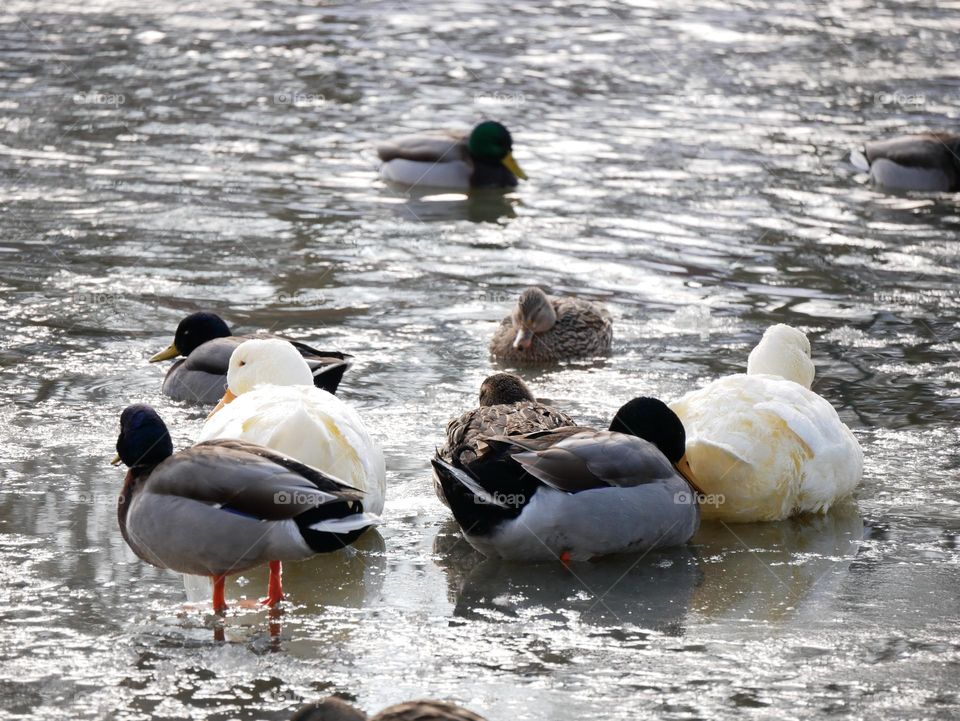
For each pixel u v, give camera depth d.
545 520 8.27
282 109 24.50
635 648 7.48
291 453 8.48
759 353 10.57
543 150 22.09
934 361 13.04
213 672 7.11
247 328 13.88
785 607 8.05
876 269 16.16
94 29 30.84
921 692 6.94
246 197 19.17
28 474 9.97
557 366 13.08
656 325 14.30
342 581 8.44
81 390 12.02
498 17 32.94
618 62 28.34
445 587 8.36
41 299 14.60
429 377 12.64
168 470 7.60
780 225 18.00
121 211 18.16
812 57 28.69
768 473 9.15
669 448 9.04
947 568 8.65
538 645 7.51
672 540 8.73
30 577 8.27
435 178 20.19
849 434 9.65
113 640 7.47
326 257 16.58
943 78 26.84
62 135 22.14
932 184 19.86
